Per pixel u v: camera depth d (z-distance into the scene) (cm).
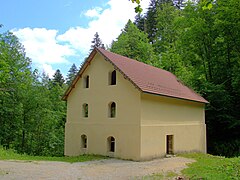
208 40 3400
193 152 2464
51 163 1706
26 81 3147
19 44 3362
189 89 2692
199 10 3356
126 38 5031
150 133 1972
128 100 1998
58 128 3806
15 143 3253
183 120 2366
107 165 1656
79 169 1478
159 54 4800
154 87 2067
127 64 2259
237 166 1377
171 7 5372
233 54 3259
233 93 3219
